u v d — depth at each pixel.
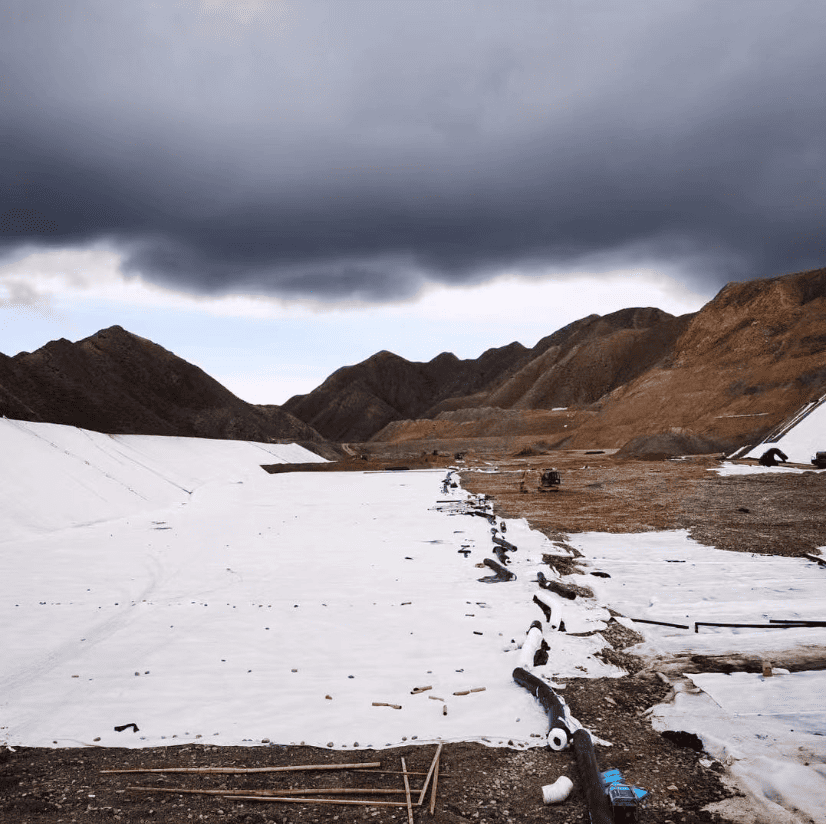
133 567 18.38
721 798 6.61
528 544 20.88
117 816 6.45
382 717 8.70
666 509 28.14
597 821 6.11
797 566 17.09
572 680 9.89
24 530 23.84
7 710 9.11
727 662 10.48
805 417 56.00
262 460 64.19
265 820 6.39
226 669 10.60
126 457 39.84
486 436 115.44
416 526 25.20
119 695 9.59
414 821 6.33
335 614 13.59
